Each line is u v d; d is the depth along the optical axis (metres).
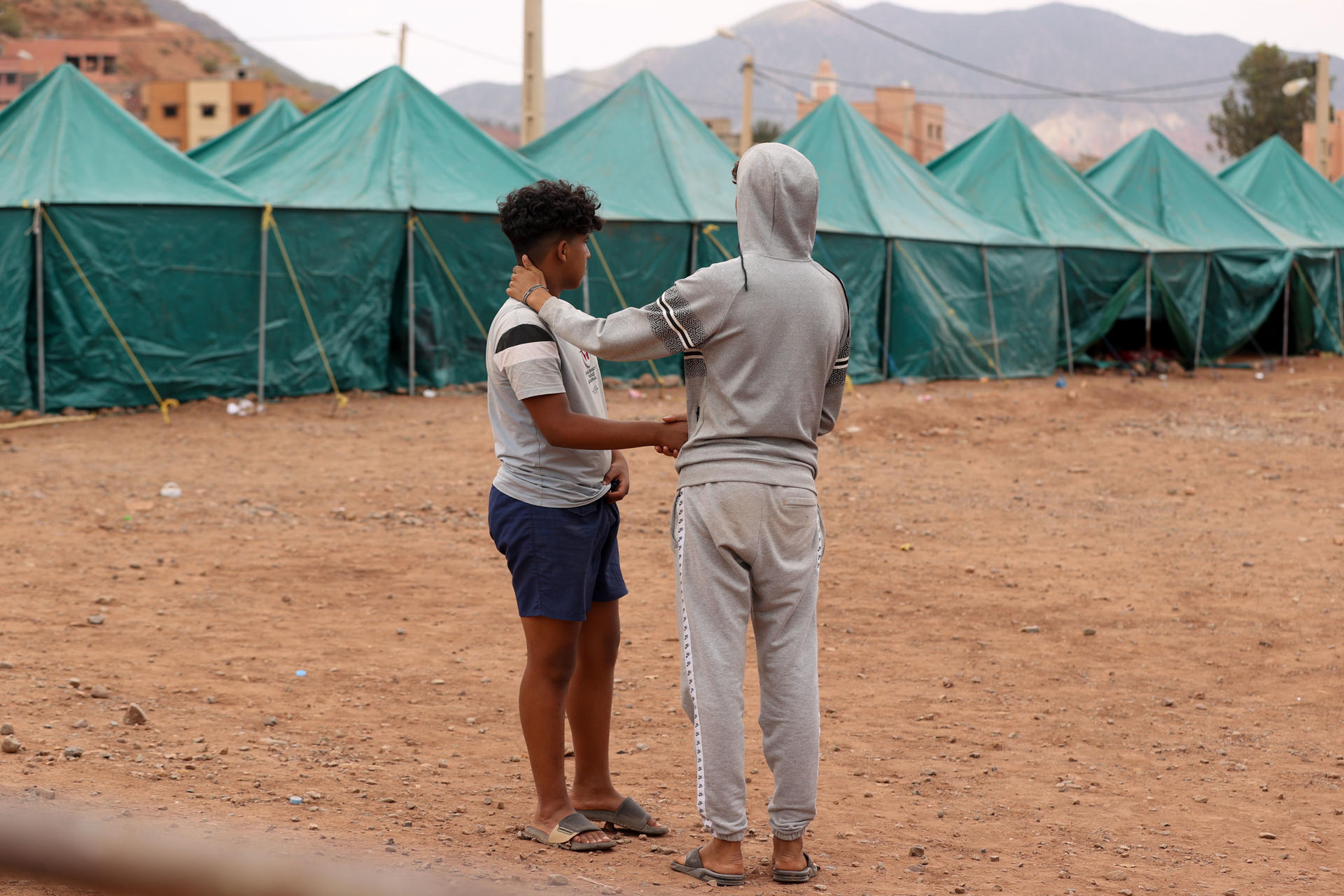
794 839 3.40
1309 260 23.25
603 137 19.14
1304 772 4.68
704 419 3.34
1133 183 23.75
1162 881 3.54
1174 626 6.82
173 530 8.48
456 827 3.68
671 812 4.02
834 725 5.11
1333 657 6.27
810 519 3.36
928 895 3.33
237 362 15.12
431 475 10.79
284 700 5.08
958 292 19.30
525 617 3.59
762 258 3.29
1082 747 4.93
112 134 15.21
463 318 16.69
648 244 17.53
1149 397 17.08
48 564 7.34
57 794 3.54
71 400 14.20
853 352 18.59
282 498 9.70
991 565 8.18
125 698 4.92
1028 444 13.38
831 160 19.89
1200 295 21.52
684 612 3.36
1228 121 60.31
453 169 17.23
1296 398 17.80
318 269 15.61
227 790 3.82
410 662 5.77
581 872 3.34
